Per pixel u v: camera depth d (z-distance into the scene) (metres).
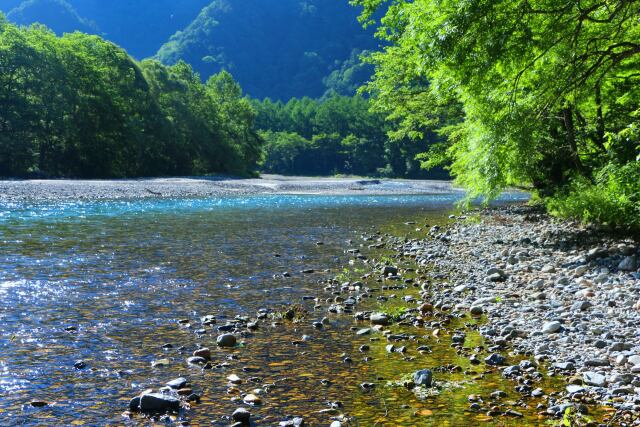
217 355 7.55
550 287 11.50
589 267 12.99
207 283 12.30
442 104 30.47
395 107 32.59
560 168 25.27
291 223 25.89
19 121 58.06
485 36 9.68
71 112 63.75
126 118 70.69
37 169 62.75
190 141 87.56
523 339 8.25
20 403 5.83
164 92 84.88
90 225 22.59
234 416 5.52
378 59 31.05
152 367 7.03
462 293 11.41
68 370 6.84
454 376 6.80
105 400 5.95
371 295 11.37
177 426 5.36
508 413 5.68
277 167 156.38
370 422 5.50
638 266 12.29
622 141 18.38
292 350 7.81
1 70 58.09
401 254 16.67
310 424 5.43
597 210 18.56
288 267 14.48
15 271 12.96
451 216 30.14
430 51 10.02
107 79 69.75
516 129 12.81
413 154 134.00
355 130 153.88
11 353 7.41
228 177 80.25
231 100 102.81
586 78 12.14
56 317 9.24
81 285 11.76
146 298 10.78
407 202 44.72
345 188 67.62
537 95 12.37
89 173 68.06
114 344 7.92
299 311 9.99
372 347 7.97
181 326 8.93
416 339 8.34
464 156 20.11
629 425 5.35
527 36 10.05
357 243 19.11
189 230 22.11
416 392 6.29
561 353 7.50
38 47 60.88
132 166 74.75
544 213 27.17
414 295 11.40
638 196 16.81
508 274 13.16
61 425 5.32
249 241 19.31
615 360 7.10
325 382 6.59
